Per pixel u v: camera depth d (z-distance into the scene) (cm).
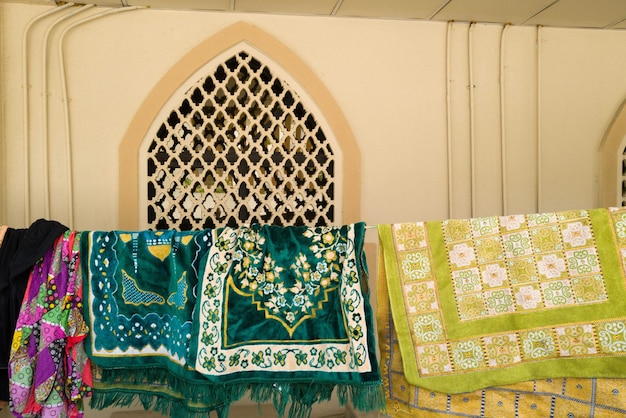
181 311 160
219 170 246
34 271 159
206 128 242
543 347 156
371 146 249
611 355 151
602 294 154
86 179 229
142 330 163
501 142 258
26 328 154
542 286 157
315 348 159
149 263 164
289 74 242
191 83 236
